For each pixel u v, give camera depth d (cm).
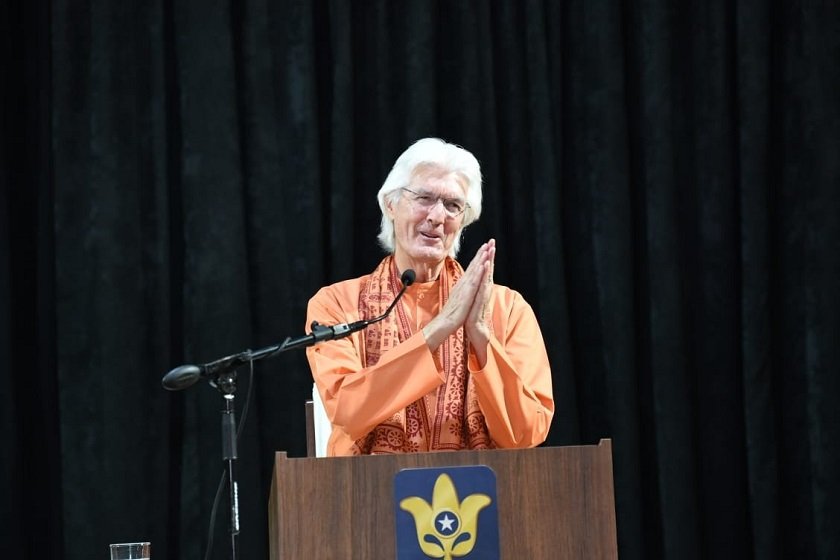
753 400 1586
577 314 1609
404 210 1113
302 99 1563
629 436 1559
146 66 1548
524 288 1592
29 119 1556
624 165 1609
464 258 1576
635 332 1608
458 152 1131
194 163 1527
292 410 1512
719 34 1647
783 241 1642
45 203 1527
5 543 1445
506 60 1627
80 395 1480
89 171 1515
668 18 1644
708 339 1612
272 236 1542
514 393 1020
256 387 1513
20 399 1503
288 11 1580
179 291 1542
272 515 950
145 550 1012
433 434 1060
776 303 1638
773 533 1562
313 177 1552
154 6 1552
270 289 1534
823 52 1644
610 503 881
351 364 1062
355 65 1606
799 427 1612
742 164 1623
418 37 1595
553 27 1634
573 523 879
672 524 1545
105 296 1491
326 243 1571
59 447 1488
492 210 1579
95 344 1488
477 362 1032
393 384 995
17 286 1526
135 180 1524
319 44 1616
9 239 1503
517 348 1113
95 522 1456
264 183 1550
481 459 879
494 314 1127
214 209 1520
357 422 994
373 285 1137
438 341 1006
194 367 926
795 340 1625
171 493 1501
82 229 1507
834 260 1609
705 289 1617
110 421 1470
